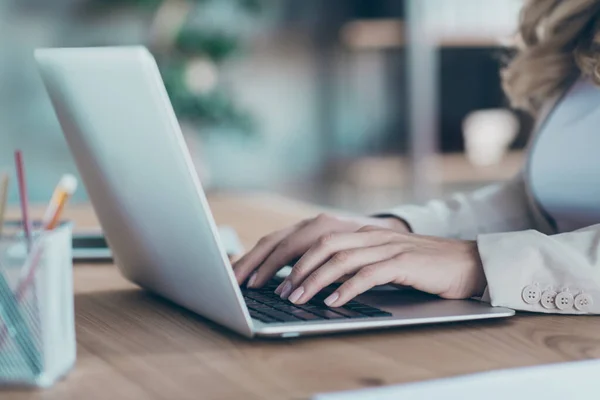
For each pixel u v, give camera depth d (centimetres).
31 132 486
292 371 76
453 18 464
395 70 512
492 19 461
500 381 71
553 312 99
